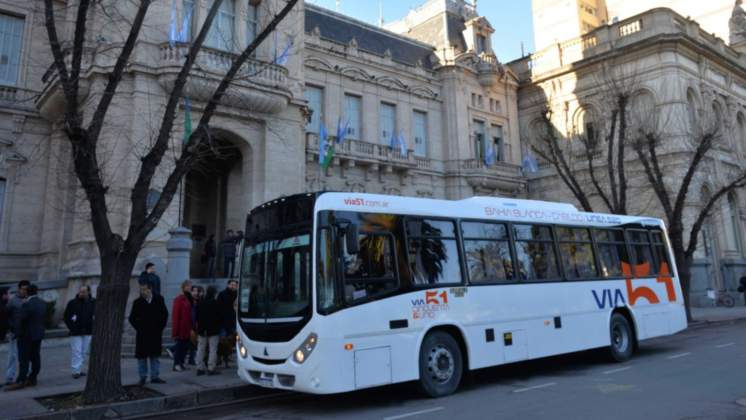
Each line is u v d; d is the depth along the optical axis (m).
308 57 29.64
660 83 31.73
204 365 11.79
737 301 30.91
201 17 20.25
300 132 21.84
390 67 33.41
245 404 9.57
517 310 10.68
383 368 8.54
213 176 24.47
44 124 21.62
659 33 32.06
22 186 21.00
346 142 29.72
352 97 31.88
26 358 10.03
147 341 10.20
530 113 39.31
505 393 9.48
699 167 31.03
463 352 9.91
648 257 14.35
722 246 32.66
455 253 10.05
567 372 11.62
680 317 14.58
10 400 9.02
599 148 33.75
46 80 19.83
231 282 12.43
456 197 34.56
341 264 8.45
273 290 8.87
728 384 9.45
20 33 21.92
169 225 18.25
